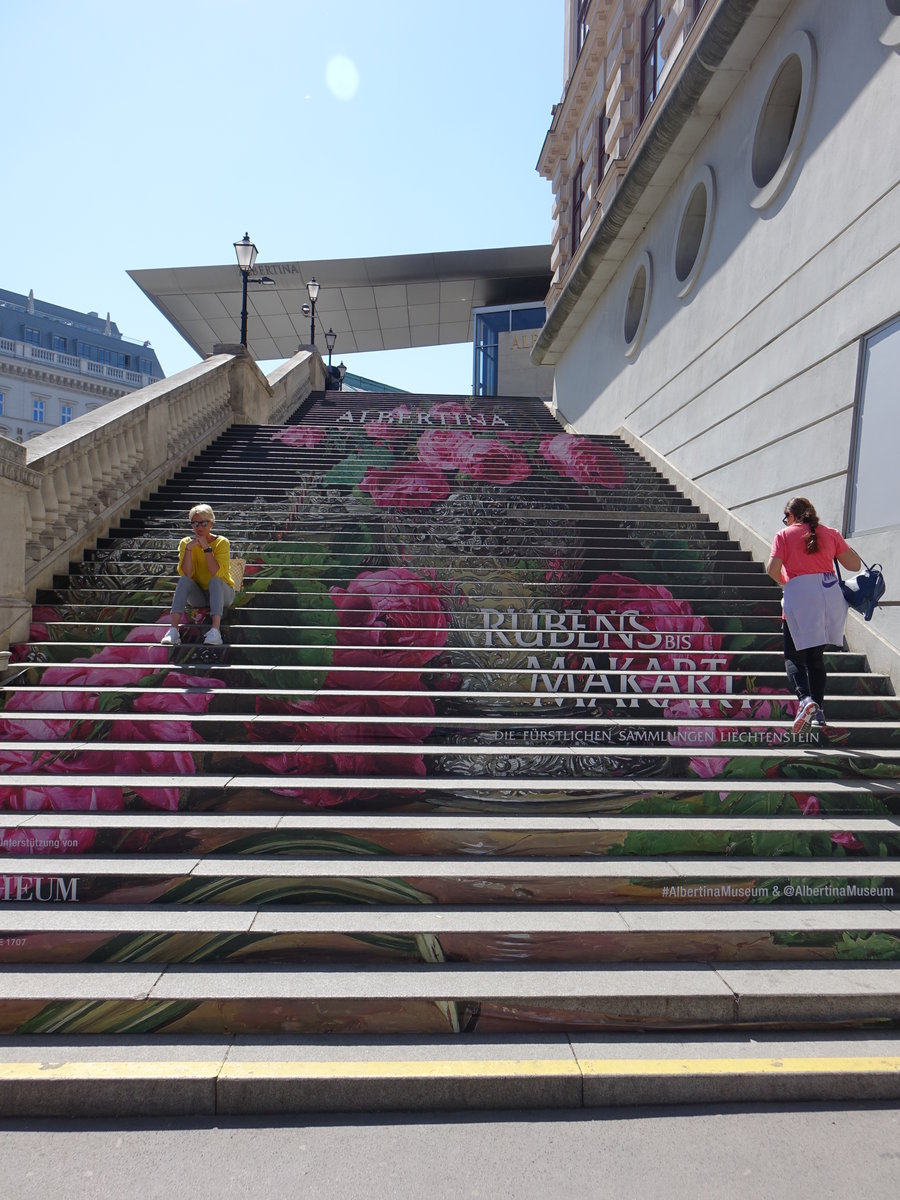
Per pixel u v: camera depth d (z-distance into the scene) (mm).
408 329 35375
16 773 4500
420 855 4000
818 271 7305
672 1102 2883
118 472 8008
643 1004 3180
